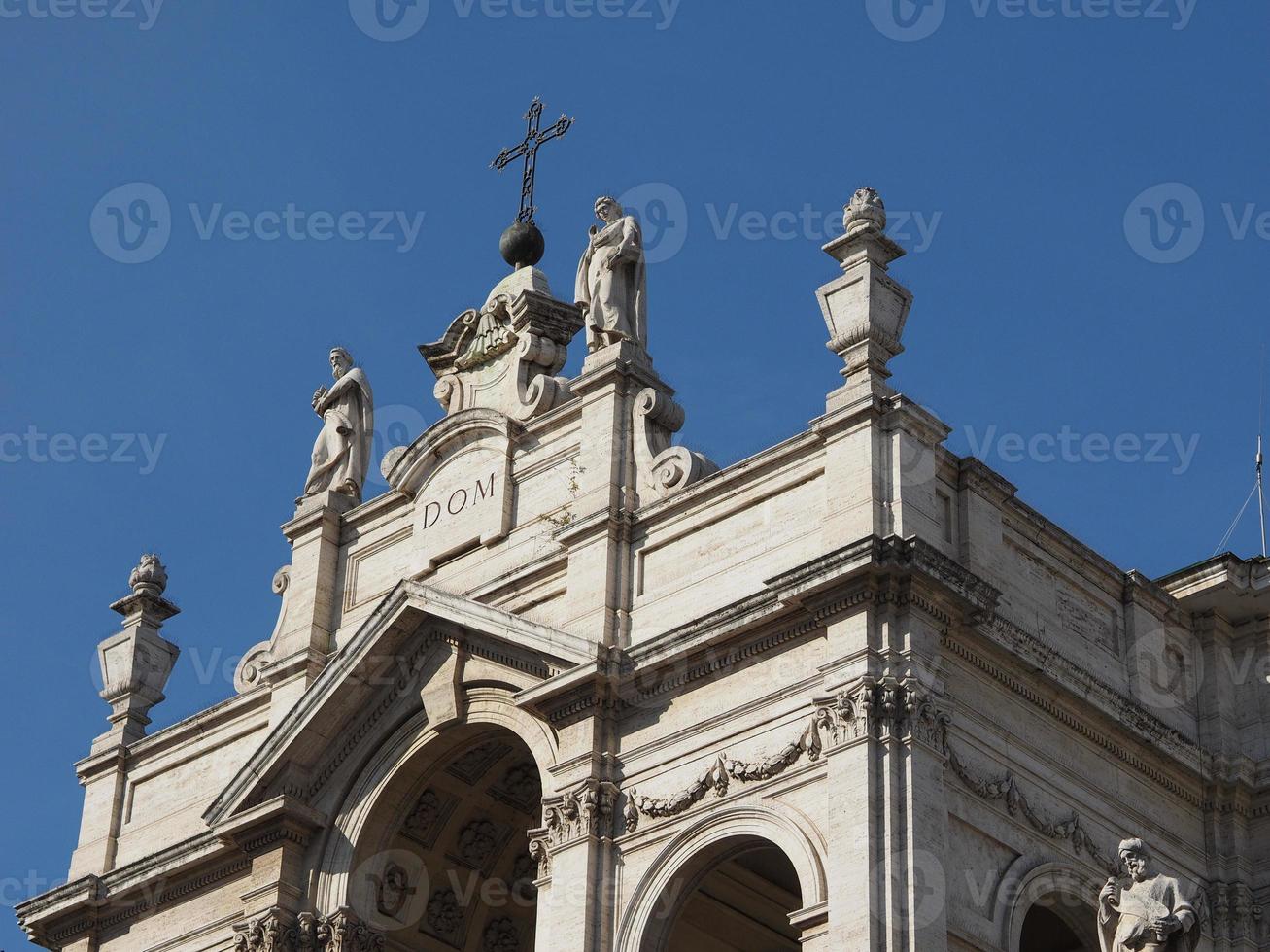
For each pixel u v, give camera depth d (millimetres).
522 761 47156
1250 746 46031
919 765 40281
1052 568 44531
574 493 46188
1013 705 42625
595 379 46188
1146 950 39562
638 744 43188
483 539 47188
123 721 51938
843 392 42906
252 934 46500
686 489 44312
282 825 46844
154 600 53031
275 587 50562
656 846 42344
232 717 50156
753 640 42312
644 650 43156
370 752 47000
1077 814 42969
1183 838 44812
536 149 51938
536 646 44062
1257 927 44812
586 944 41906
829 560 41125
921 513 42188
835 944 39438
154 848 50062
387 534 49281
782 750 41312
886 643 40938
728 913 46781
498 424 47688
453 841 47906
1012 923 40938
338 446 50688
